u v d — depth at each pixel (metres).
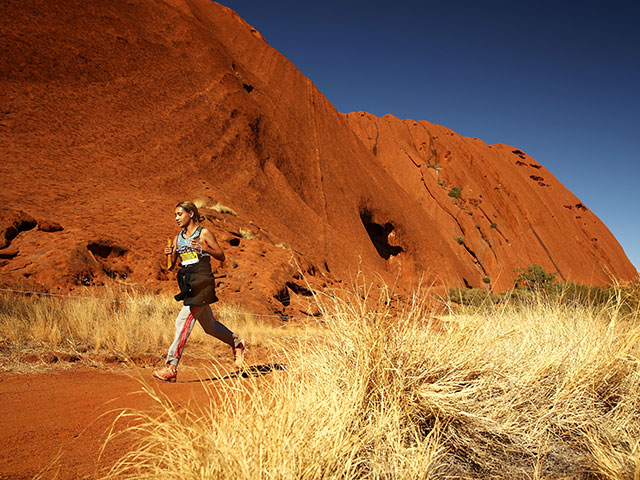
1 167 15.44
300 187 41.53
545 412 2.38
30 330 5.05
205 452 1.45
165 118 30.14
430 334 2.59
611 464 1.88
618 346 3.03
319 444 1.66
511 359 2.74
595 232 105.88
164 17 41.28
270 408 1.75
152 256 11.61
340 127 60.97
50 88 24.78
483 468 1.98
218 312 8.86
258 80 50.91
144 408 2.78
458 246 78.44
